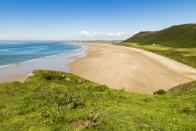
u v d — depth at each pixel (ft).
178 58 289.53
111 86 152.97
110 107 57.98
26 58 347.15
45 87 93.81
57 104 65.21
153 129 48.26
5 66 253.65
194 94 88.69
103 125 47.37
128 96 81.56
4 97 82.23
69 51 520.01
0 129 53.93
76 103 61.57
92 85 99.35
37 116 59.21
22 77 189.06
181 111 66.90
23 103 71.10
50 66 249.34
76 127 49.52
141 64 245.24
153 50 429.38
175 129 50.88
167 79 172.86
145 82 163.02
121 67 223.71
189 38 583.58
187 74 192.44
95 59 301.02
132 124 47.93
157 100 80.12
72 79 111.24
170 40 652.48
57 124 52.11
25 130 52.01
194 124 55.52
